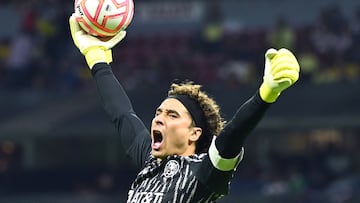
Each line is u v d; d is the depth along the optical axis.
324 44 63.72
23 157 59.72
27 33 65.38
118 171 59.25
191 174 15.77
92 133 58.19
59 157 59.84
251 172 56.81
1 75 64.69
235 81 61.44
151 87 60.28
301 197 51.00
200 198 15.71
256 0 67.88
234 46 64.38
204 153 16.28
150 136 17.42
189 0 68.25
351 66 62.94
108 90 17.94
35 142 59.53
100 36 18.00
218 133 16.38
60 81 63.88
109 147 59.53
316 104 58.31
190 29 68.06
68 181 59.16
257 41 64.56
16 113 60.06
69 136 58.25
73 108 59.50
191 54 64.31
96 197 55.47
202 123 16.30
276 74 14.41
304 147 58.72
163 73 62.75
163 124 16.19
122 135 17.64
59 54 65.25
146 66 63.53
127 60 64.38
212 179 15.48
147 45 65.50
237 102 57.91
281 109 58.12
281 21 63.66
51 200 54.06
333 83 59.72
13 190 59.06
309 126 57.53
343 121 57.38
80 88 63.75
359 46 63.84
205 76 62.16
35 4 68.19
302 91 59.28
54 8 67.69
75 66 64.56
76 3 17.84
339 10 66.50
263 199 51.00
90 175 59.38
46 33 65.69
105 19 17.64
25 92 61.16
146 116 57.81
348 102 58.28
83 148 59.81
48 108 60.09
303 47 63.50
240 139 15.02
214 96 58.50
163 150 16.20
